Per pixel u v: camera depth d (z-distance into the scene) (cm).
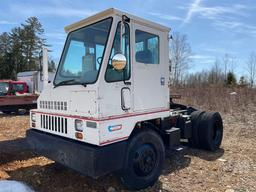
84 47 410
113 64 346
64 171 470
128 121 386
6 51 4897
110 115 359
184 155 585
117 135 366
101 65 359
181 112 615
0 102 1271
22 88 1627
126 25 394
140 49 417
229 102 1556
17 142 693
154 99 441
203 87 2605
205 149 619
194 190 412
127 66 392
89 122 351
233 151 621
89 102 355
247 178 459
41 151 419
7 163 517
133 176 391
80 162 346
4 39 4919
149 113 428
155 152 427
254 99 1703
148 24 430
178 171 489
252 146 667
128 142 388
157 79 448
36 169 481
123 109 379
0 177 442
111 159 353
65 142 370
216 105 1453
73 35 437
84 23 416
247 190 411
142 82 416
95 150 334
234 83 3650
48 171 470
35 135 432
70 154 360
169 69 480
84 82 374
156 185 427
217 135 634
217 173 482
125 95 384
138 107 407
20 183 398
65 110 392
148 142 414
